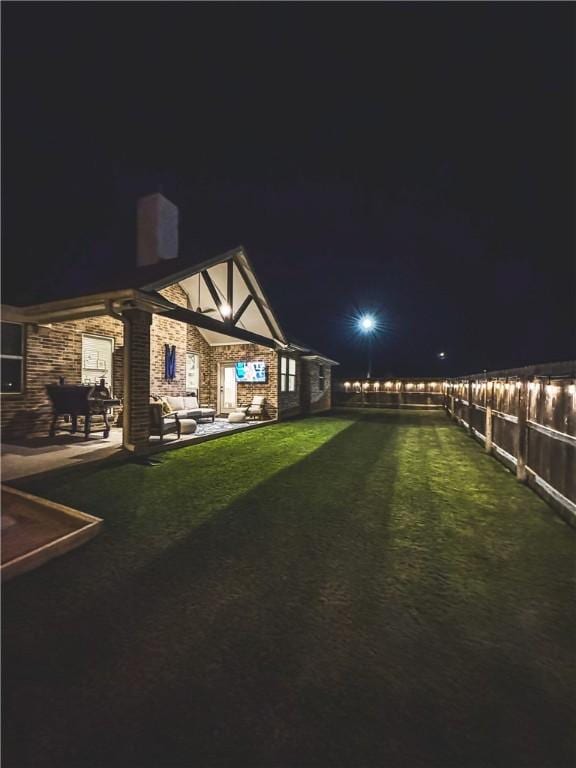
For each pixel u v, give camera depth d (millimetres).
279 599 2516
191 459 6762
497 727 1579
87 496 4574
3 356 7625
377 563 3029
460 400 12891
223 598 2518
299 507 4316
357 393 23391
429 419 15422
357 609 2410
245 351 13812
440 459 7199
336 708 1662
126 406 6691
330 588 2656
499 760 1440
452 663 1943
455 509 4332
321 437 9852
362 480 5531
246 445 8391
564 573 2889
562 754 1463
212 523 3805
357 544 3371
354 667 1910
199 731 1551
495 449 7441
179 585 2668
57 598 2490
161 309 7023
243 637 2133
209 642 2086
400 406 22484
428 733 1550
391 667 1910
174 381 12055
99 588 2617
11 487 4609
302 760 1437
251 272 10609
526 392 5535
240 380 13875
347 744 1500
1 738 1510
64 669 1872
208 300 12555
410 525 3830
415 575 2846
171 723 1586
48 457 6125
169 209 10445
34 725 1571
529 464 5395
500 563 3045
